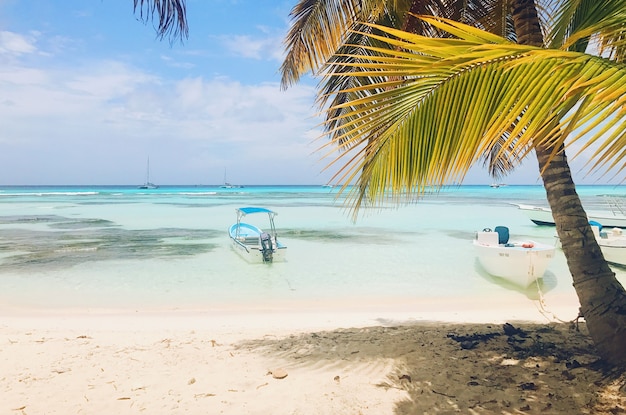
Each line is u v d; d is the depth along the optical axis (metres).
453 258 14.93
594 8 3.45
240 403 4.16
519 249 10.65
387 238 20.30
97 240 19.53
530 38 4.02
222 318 8.10
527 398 4.04
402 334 6.39
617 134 1.72
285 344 6.05
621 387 4.06
